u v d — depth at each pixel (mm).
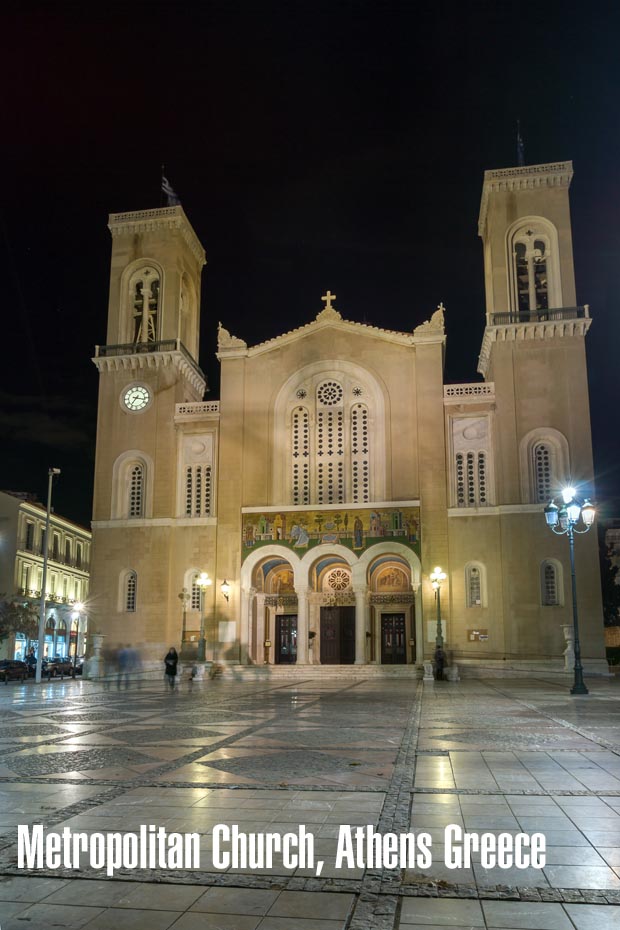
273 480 54719
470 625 50125
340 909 6613
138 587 53938
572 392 52312
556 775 12414
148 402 56875
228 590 52562
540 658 48719
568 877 7363
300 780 12039
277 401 55938
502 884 7180
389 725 20016
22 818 9633
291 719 21703
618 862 7789
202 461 56312
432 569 50594
